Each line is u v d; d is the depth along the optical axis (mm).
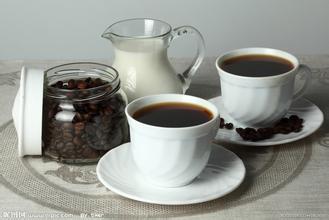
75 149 733
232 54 826
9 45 1517
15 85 933
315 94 901
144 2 1463
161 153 657
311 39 1527
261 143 751
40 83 740
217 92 912
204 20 1491
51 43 1515
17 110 741
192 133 649
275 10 1492
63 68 777
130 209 667
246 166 741
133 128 669
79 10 1475
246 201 677
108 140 742
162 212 661
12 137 804
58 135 729
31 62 1008
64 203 677
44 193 694
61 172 733
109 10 1473
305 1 1484
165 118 686
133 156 689
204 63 1017
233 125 808
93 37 1507
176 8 1474
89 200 682
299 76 958
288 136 773
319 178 716
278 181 711
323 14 1499
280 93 767
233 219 648
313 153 766
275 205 669
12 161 755
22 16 1483
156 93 828
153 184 685
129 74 825
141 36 849
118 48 830
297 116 812
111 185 669
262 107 771
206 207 667
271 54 827
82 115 725
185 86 878
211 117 687
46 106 742
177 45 1523
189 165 665
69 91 726
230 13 1487
